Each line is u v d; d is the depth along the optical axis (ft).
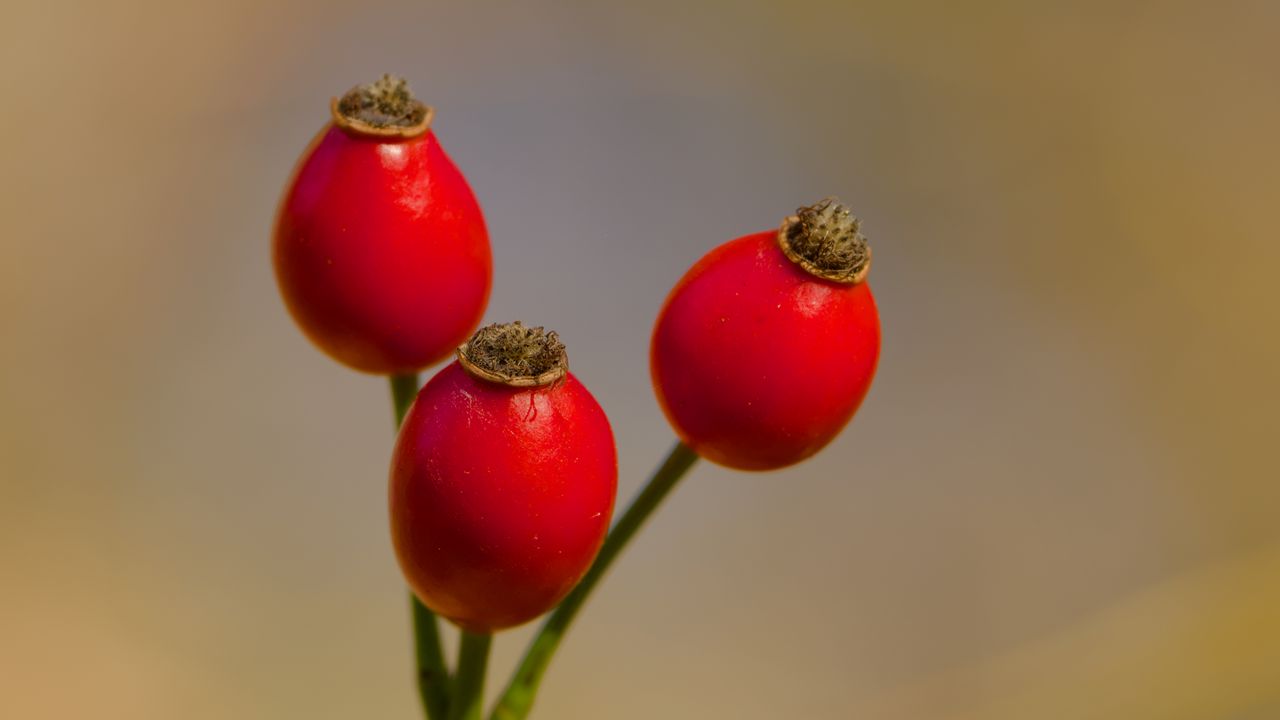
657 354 0.68
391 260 0.69
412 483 0.66
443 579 0.66
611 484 0.66
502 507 0.65
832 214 0.68
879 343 0.68
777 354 0.67
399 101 0.69
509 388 0.65
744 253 0.68
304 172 0.69
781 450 0.68
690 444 0.69
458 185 0.69
